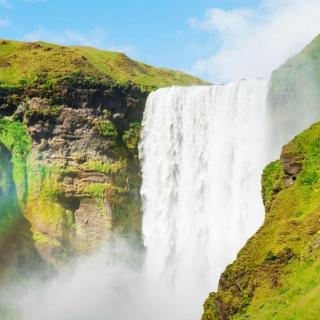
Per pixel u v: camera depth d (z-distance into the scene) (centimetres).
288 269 4469
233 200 8775
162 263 9638
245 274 4709
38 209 9612
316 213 4688
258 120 8562
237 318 4472
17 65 10450
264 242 4841
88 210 9862
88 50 11556
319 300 3662
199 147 9450
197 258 9156
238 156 8794
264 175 5506
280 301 4106
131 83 10331
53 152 9844
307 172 5075
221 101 9200
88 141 9944
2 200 9412
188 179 9531
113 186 9919
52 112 9869
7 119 9912
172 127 9869
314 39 8338
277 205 5072
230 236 8725
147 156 10131
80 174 9850
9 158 9706
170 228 9675
